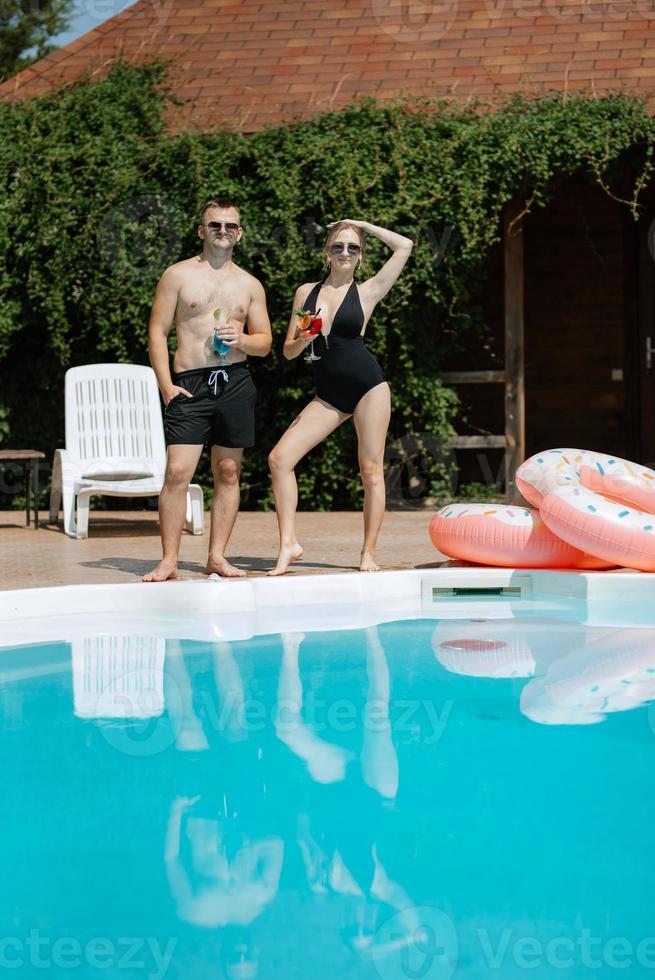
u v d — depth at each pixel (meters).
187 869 2.11
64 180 10.06
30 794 2.57
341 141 9.80
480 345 13.09
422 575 5.85
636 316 12.79
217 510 5.89
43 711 3.37
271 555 6.91
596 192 13.44
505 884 2.04
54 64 11.87
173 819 2.39
